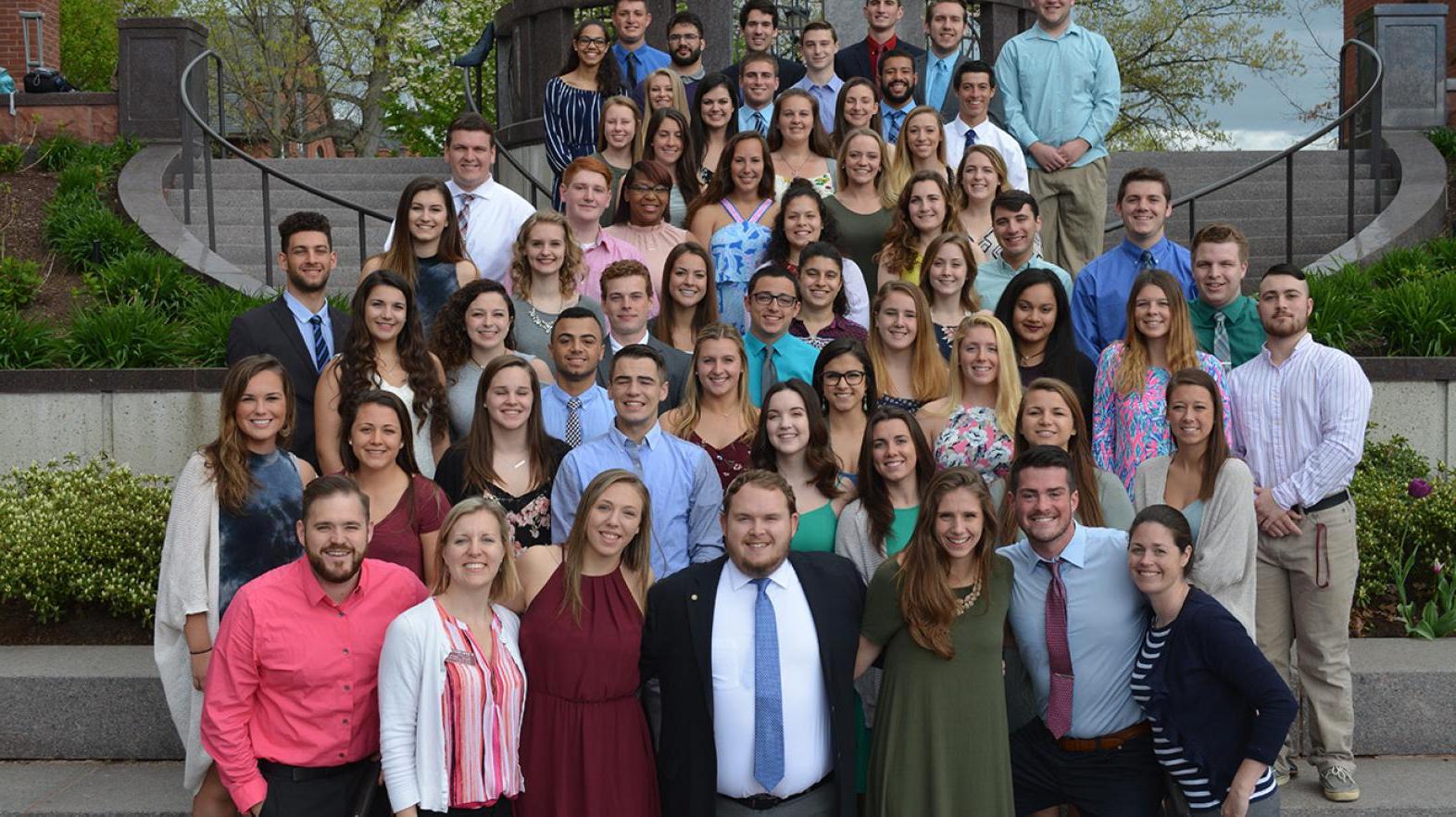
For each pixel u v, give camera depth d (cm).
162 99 1204
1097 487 466
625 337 556
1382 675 538
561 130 772
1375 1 1522
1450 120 1184
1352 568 492
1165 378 504
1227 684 407
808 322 577
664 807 425
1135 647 424
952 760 414
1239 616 453
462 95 1958
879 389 534
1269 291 498
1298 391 497
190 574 448
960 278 571
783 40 1108
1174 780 419
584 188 608
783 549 418
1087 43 772
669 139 684
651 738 435
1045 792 440
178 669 457
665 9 1052
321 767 410
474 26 1942
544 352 570
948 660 417
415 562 454
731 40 1066
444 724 398
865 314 606
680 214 691
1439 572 600
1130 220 583
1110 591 423
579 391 517
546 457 486
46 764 546
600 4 1041
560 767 414
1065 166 766
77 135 1236
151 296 886
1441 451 725
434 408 512
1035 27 782
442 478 491
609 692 418
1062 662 425
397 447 456
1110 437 512
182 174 1105
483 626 412
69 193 1043
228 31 2202
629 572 431
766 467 479
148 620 602
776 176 677
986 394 512
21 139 1227
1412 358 721
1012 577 432
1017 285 538
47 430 749
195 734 448
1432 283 800
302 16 2200
